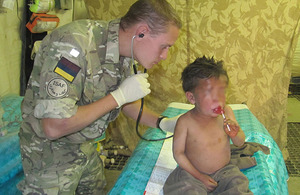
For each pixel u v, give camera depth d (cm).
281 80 262
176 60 267
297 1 241
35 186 125
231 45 257
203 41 259
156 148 157
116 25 115
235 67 262
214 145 121
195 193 108
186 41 261
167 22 106
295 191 231
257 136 163
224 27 253
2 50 190
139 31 108
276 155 154
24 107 125
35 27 192
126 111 152
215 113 115
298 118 374
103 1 262
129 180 129
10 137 163
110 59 116
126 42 113
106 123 127
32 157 126
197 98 116
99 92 120
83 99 117
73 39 106
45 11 198
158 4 107
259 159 137
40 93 106
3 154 153
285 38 250
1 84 192
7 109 183
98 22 117
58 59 104
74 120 104
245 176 117
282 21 247
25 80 218
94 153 147
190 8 253
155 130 175
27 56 212
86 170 143
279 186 133
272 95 267
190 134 121
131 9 112
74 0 253
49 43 109
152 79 276
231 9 248
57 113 101
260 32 251
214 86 113
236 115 193
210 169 122
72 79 105
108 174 256
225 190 113
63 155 128
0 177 145
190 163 120
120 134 291
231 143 154
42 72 106
